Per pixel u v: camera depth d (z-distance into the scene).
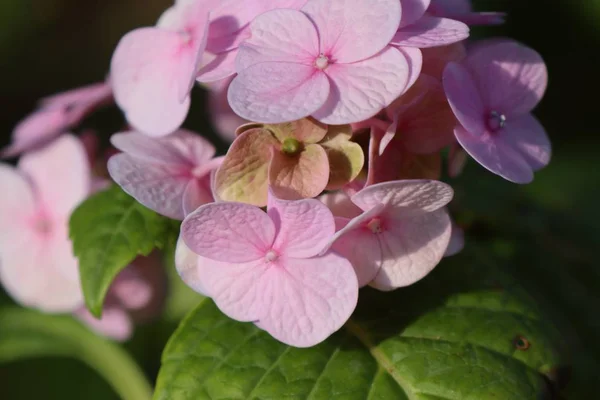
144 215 0.35
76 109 0.38
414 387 0.32
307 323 0.31
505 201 0.43
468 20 0.33
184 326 0.33
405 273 0.32
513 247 0.41
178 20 0.34
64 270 0.38
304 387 0.32
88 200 0.35
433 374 0.32
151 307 0.40
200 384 0.32
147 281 0.39
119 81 0.34
